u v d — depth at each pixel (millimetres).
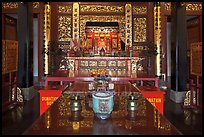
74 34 13734
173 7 9078
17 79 8805
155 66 13203
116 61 11227
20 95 8031
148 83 11977
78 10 13758
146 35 13922
